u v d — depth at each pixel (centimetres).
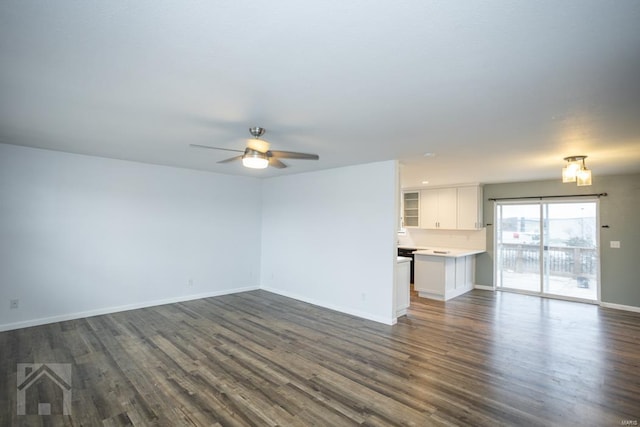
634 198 557
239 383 290
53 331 411
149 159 491
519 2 128
